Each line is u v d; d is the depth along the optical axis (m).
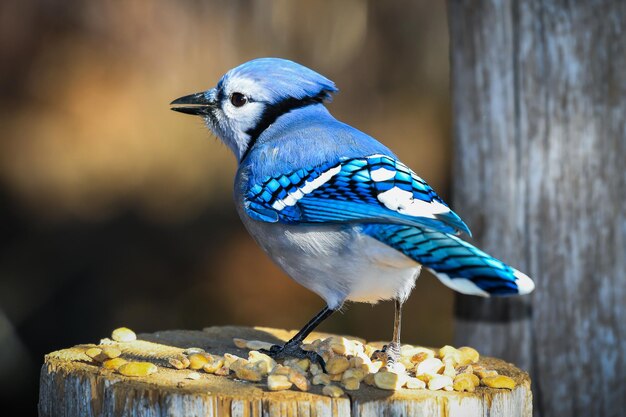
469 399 6.12
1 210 15.66
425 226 6.49
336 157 7.24
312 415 5.90
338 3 15.24
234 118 8.15
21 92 15.58
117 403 6.05
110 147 15.73
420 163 15.45
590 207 8.59
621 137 8.60
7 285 15.17
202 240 16.14
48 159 15.70
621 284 8.59
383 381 6.26
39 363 14.47
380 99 15.46
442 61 15.27
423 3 15.14
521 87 8.68
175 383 6.18
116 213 15.91
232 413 5.89
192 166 15.96
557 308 8.65
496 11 8.72
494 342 8.91
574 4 8.59
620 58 8.61
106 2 15.32
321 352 7.16
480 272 5.83
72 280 15.46
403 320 15.13
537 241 8.68
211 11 15.41
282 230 7.17
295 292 15.83
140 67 15.57
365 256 6.79
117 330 7.76
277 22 15.29
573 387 8.64
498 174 8.77
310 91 8.02
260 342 7.62
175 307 15.52
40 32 15.41
